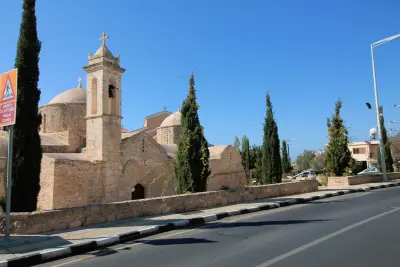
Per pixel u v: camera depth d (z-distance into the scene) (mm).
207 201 15461
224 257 7383
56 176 19547
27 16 12133
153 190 25484
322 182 31359
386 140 36000
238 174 34125
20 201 11109
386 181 28750
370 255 7234
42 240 8922
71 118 28297
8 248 8195
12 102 8906
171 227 11070
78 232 9891
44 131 28609
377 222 10969
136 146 24609
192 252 7934
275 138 24500
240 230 10484
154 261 7301
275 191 19875
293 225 11008
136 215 12477
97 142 22391
